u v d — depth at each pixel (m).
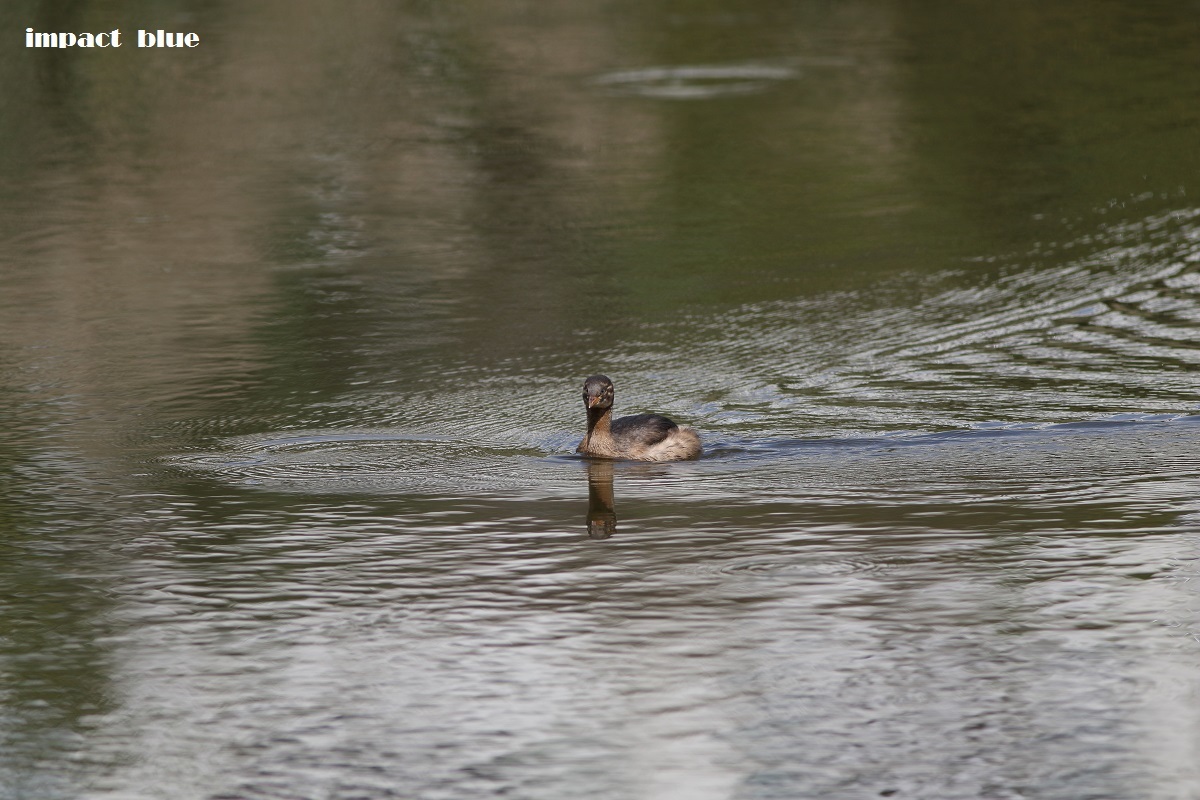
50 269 35.34
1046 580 17.14
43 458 22.75
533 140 48.38
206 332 30.34
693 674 14.98
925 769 13.11
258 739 13.92
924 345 28.38
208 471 22.08
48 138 48.75
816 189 41.69
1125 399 24.77
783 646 15.55
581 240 37.31
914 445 22.81
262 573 17.89
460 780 13.16
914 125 48.78
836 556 18.06
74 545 18.89
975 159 44.28
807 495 20.48
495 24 67.69
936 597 16.72
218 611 16.77
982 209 38.91
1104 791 12.70
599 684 14.82
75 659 15.58
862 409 24.75
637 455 22.44
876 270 33.88
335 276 34.50
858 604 16.58
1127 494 20.14
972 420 23.95
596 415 22.80
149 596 17.20
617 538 18.89
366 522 19.67
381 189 42.81
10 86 54.66
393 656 15.55
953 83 54.91
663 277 33.88
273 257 36.25
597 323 30.45
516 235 37.91
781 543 18.56
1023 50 60.00
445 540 18.94
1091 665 14.95
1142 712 13.99
